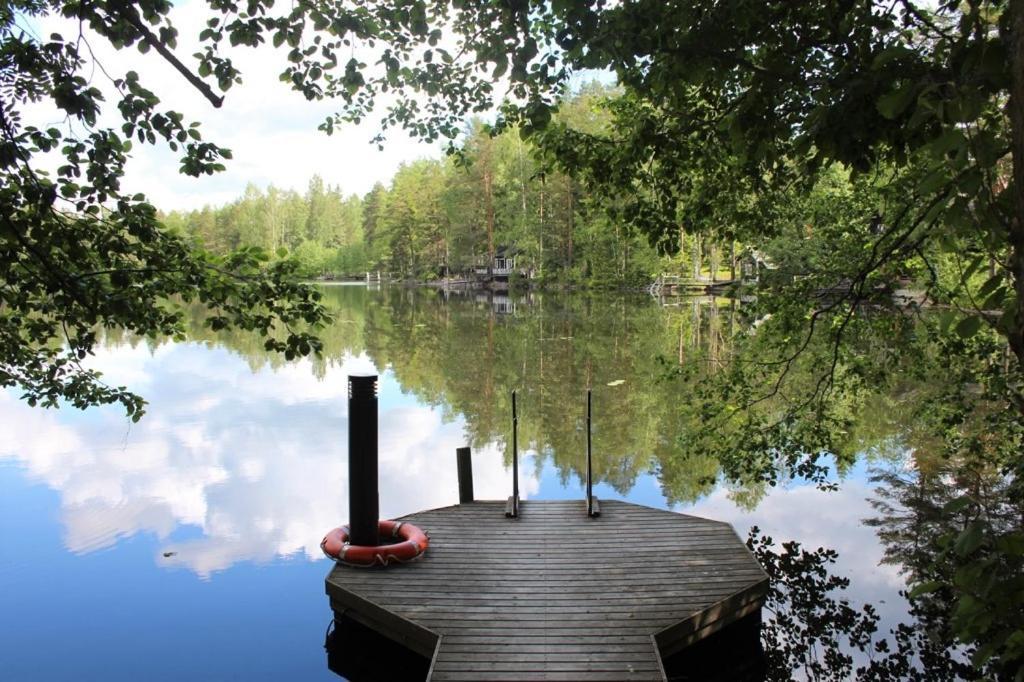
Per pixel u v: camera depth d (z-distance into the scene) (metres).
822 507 7.14
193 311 30.06
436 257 59.00
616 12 3.07
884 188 4.55
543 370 15.71
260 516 7.09
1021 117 1.17
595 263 38.56
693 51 2.93
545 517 5.99
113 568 5.84
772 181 4.43
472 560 5.05
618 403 12.24
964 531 1.27
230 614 5.07
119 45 2.88
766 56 3.06
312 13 3.42
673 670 4.43
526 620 4.16
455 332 23.45
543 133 4.23
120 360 18.11
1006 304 1.37
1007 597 1.24
